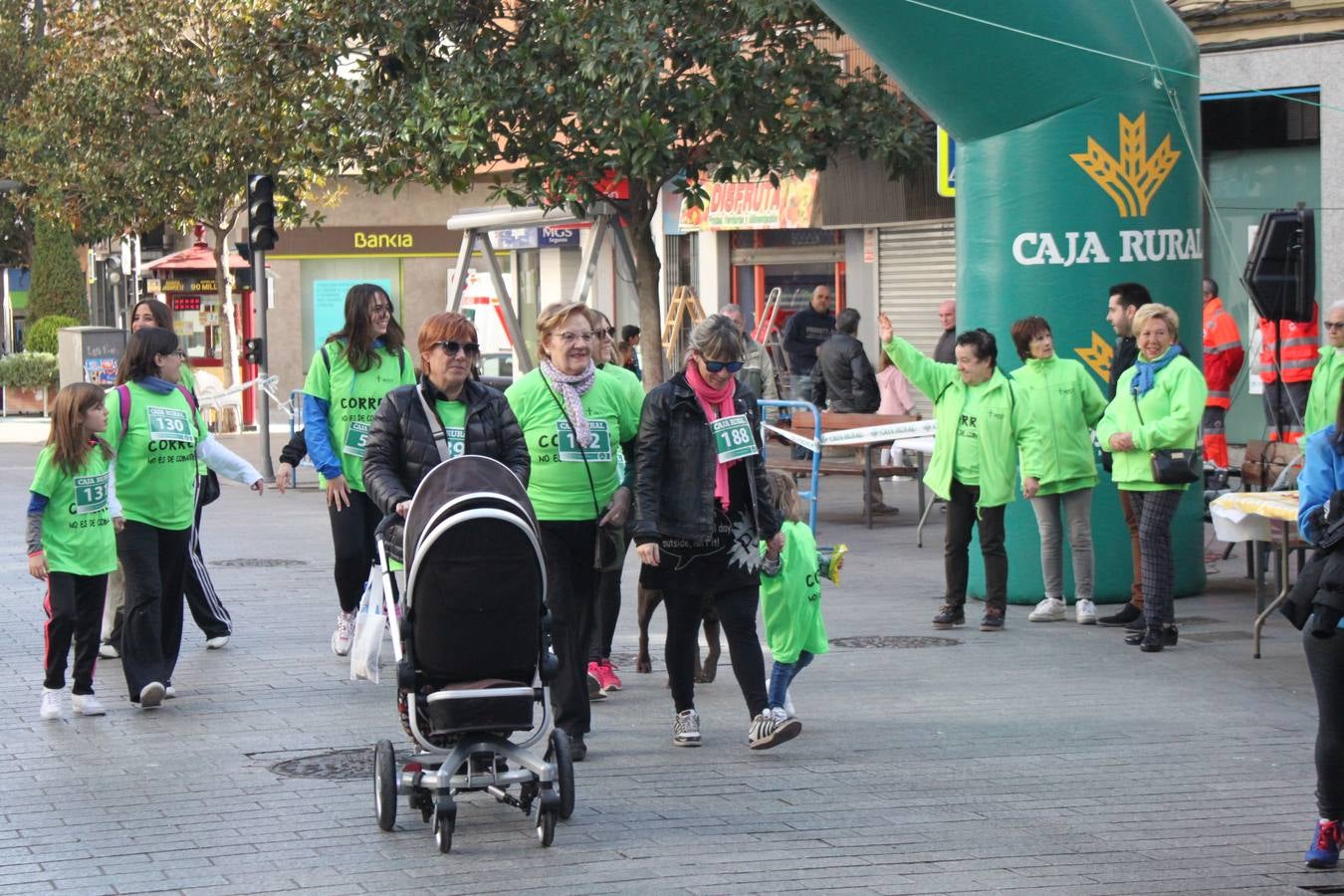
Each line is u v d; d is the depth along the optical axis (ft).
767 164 126.31
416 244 255.50
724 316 51.90
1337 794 40.68
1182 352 69.41
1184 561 82.23
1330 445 40.88
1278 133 118.01
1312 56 112.78
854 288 154.20
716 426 51.60
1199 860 41.73
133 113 208.85
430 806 45.37
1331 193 112.47
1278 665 66.39
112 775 51.11
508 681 43.60
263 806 47.42
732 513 52.37
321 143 141.08
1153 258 80.69
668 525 52.06
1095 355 80.33
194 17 205.87
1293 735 55.11
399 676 43.42
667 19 122.31
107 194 211.00
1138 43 79.87
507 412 51.11
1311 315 78.84
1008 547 81.76
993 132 80.94
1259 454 84.79
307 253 254.06
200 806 47.47
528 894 39.37
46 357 258.57
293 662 68.80
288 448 71.05
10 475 161.89
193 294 255.91
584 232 186.39
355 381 66.44
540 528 52.37
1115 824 44.96
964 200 83.05
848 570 93.71
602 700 61.52
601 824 45.32
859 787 48.88
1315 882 40.04
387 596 46.75
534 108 127.13
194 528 71.51
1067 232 80.07
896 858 41.96
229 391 155.84
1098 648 70.38
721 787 49.03
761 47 128.98
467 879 40.60
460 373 49.80
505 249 203.62
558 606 52.42
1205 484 87.45
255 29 150.71
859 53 148.77
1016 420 74.49
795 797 47.85
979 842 43.34
